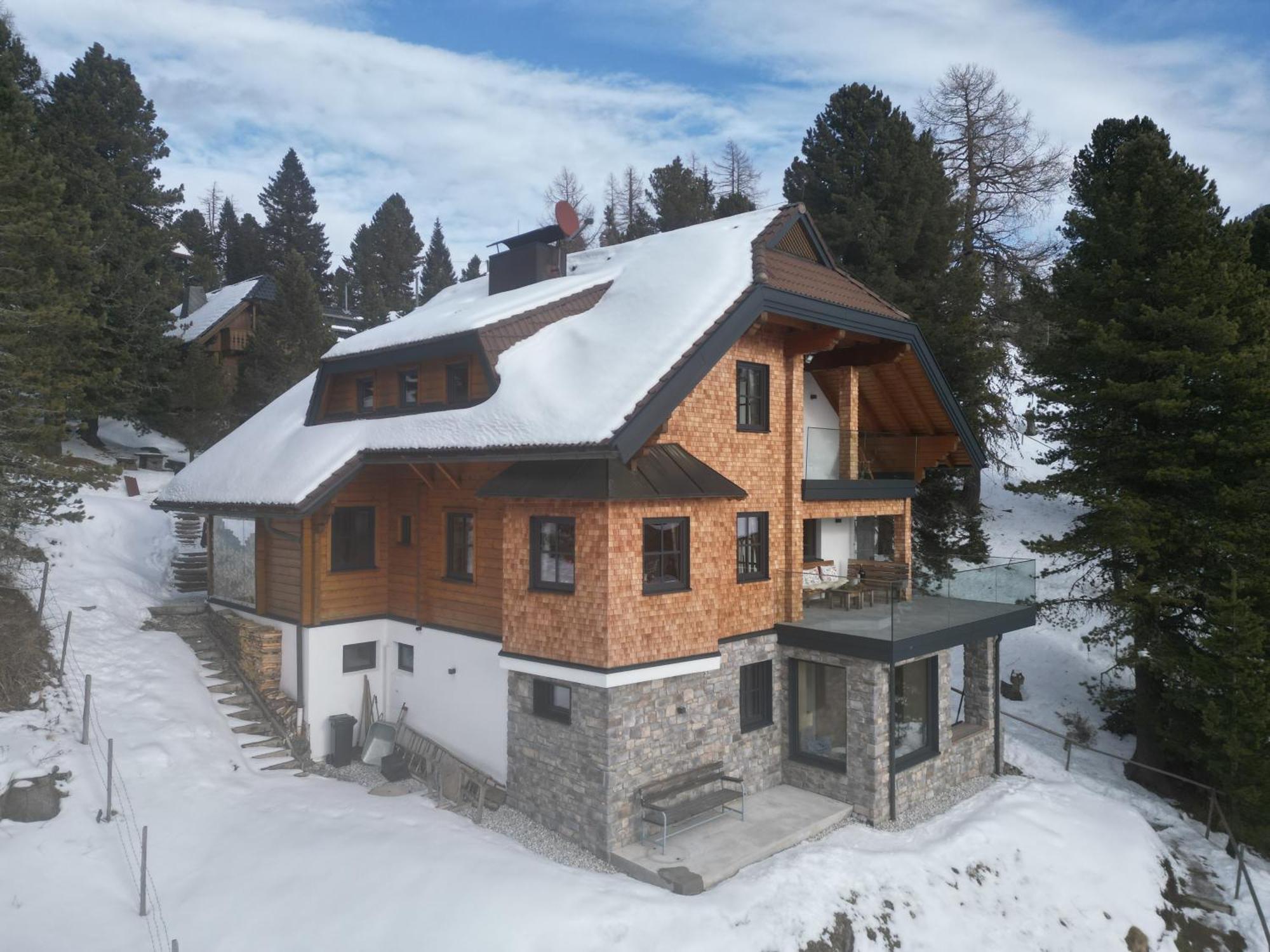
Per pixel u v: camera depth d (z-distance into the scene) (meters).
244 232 68.38
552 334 15.07
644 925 9.70
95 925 9.31
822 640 14.16
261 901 9.84
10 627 14.77
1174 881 14.09
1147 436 17.69
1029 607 17.45
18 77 27.34
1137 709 18.16
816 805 13.80
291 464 16.89
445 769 14.13
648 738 12.44
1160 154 18.89
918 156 26.70
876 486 17.27
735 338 13.01
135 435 34.81
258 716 15.89
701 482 12.85
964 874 12.35
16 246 15.80
